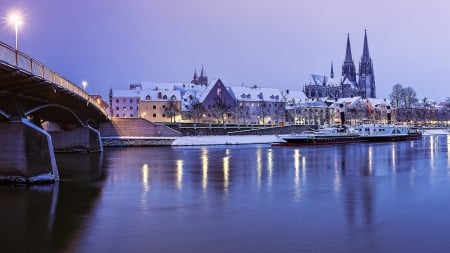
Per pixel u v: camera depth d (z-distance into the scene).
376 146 117.44
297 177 49.50
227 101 191.88
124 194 37.59
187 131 136.00
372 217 28.75
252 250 21.97
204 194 37.62
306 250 21.97
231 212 30.31
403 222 27.39
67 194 37.06
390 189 40.16
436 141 144.75
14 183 40.44
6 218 28.70
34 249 22.31
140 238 24.02
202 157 79.31
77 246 22.73
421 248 22.30
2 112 38.97
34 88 42.34
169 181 46.09
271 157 79.50
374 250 22.00
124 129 116.38
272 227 26.22
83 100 64.12
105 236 24.44
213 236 24.33
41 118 74.00
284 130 153.62
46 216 29.20
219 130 143.38
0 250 22.20
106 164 65.00
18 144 40.16
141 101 181.25
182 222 27.48
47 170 42.06
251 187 41.66
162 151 96.62
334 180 46.75
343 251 21.84
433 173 52.69
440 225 26.64
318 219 28.20
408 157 78.19
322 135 130.75
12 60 32.78
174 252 21.70
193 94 197.00
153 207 32.06
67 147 88.12
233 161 70.88
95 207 32.09
